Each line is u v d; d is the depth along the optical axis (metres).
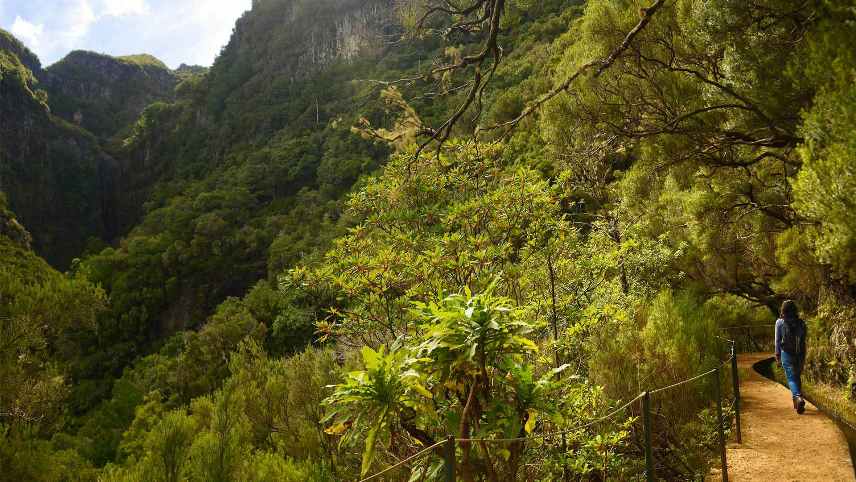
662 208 14.21
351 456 5.46
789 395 7.29
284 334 35.16
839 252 6.28
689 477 4.88
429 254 5.68
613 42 7.55
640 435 5.40
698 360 6.50
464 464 2.75
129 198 175.00
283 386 6.78
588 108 7.62
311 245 67.50
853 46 5.30
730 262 13.97
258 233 92.00
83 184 172.50
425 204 7.11
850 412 6.66
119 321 82.12
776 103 6.82
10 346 7.82
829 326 8.70
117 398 31.95
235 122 150.00
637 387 5.64
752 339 15.37
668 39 7.63
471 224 6.42
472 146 6.71
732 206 11.00
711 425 5.37
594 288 7.00
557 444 4.48
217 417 4.87
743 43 6.71
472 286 5.93
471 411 2.93
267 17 173.25
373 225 6.84
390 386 2.63
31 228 155.75
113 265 91.81
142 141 184.00
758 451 5.02
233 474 4.52
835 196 5.50
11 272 8.50
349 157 75.69
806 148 5.88
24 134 164.75
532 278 6.27
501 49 4.70
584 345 6.07
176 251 91.81
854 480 4.06
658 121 8.05
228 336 37.41
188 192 122.12
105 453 23.77
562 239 6.29
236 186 110.81
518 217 6.37
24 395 7.98
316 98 122.00
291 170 107.75
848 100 5.12
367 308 5.86
